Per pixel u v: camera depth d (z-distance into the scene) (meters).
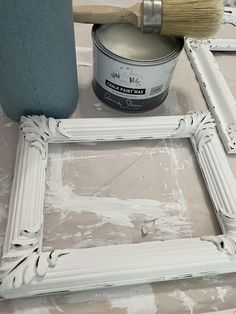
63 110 0.45
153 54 0.46
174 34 0.41
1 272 0.32
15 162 0.41
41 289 0.32
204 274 0.35
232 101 0.50
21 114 0.44
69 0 0.34
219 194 0.40
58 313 0.33
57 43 0.36
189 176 0.43
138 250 0.34
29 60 0.36
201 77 0.53
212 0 0.38
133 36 0.47
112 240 0.37
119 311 0.33
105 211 0.39
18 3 0.30
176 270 0.34
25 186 0.38
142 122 0.45
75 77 0.44
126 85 0.43
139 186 0.42
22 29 0.32
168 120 0.46
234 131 0.47
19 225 0.35
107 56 0.41
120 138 0.45
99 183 0.41
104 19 0.40
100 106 0.49
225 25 0.64
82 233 0.37
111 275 0.33
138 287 0.35
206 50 0.57
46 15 0.32
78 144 0.45
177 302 0.34
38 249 0.34
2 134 0.45
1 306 0.33
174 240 0.36
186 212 0.40
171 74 0.45
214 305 0.34
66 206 0.39
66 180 0.41
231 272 0.36
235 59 0.59
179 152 0.46
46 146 0.43
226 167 0.42
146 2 0.38
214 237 0.36
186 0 0.38
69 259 0.33
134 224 0.38
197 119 0.46
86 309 0.33
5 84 0.40
